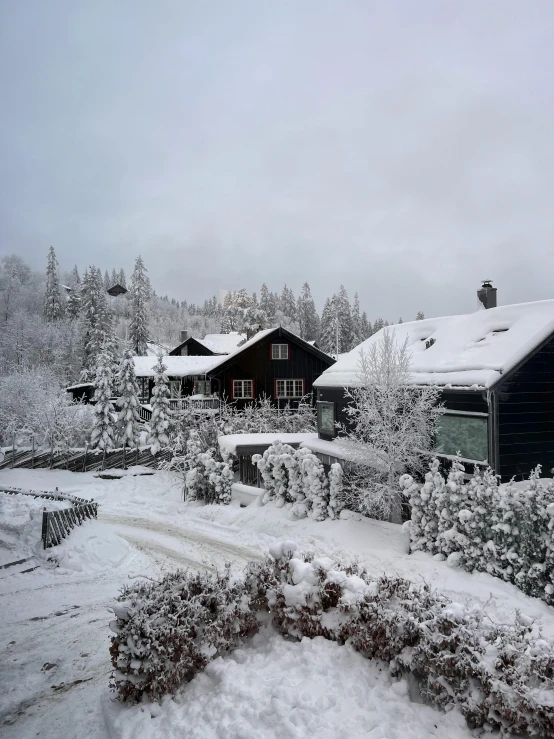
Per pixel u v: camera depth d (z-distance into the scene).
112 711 5.73
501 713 4.62
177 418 28.67
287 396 35.22
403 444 14.17
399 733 4.75
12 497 15.95
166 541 14.97
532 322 14.68
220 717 5.16
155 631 5.82
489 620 5.67
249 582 7.26
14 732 5.59
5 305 88.69
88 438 30.97
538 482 9.78
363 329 97.75
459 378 14.09
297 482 15.98
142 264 67.38
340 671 5.82
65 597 10.33
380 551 12.36
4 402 34.09
